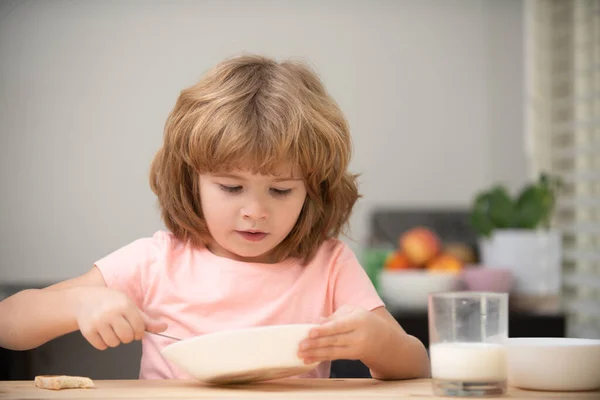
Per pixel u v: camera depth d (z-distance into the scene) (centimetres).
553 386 83
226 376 84
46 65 396
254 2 412
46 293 99
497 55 406
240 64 110
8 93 392
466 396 79
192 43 407
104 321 90
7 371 127
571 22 286
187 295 114
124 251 118
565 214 279
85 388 84
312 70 119
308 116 105
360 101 414
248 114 102
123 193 398
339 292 118
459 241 354
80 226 394
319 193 113
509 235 229
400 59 415
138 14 404
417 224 359
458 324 82
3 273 389
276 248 118
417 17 414
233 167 100
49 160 394
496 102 406
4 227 390
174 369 112
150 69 403
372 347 91
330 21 414
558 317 207
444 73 413
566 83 289
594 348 84
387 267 240
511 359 86
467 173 412
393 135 413
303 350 84
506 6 404
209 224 107
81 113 397
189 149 105
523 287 227
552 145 294
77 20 398
